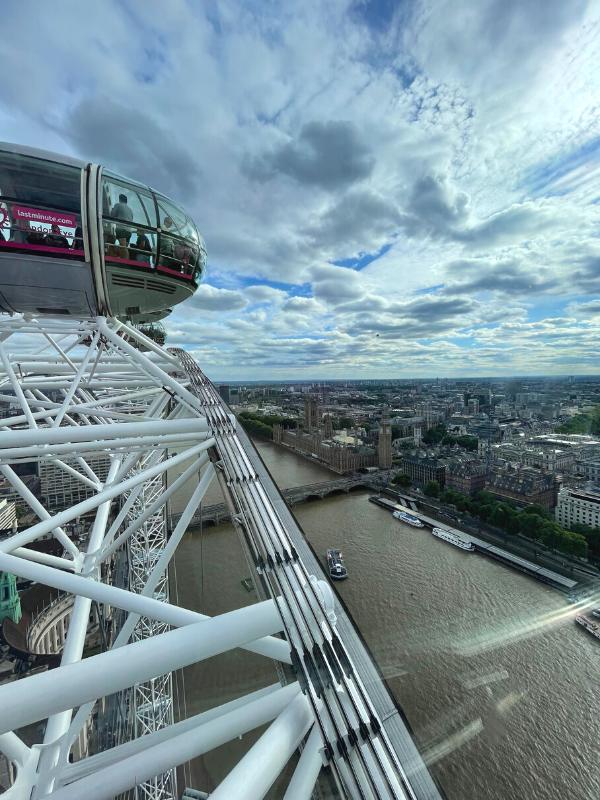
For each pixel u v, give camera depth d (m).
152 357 42.53
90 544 24.83
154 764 8.38
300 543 16.84
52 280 17.80
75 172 17.00
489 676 56.81
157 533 56.41
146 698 39.94
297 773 8.27
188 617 9.80
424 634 67.00
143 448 22.09
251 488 16.50
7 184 16.02
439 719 49.69
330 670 9.49
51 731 14.59
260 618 9.51
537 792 40.94
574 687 54.16
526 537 109.75
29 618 77.94
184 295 23.30
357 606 76.12
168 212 20.09
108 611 68.75
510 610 74.44
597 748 45.06
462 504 130.50
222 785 7.00
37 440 15.27
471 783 41.84
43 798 7.76
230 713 9.18
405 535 113.19
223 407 23.11
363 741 8.62
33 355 30.25
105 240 17.69
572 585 83.25
